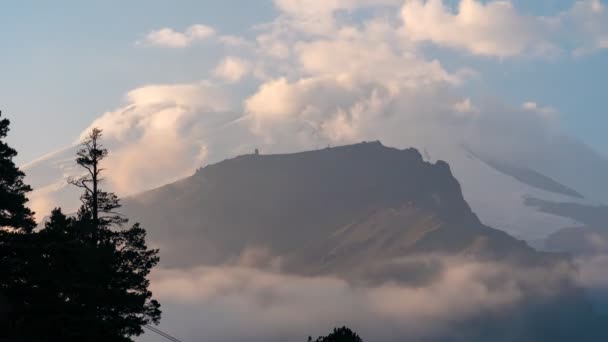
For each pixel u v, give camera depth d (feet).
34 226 212.43
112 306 210.38
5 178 207.62
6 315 199.31
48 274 201.46
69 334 197.98
